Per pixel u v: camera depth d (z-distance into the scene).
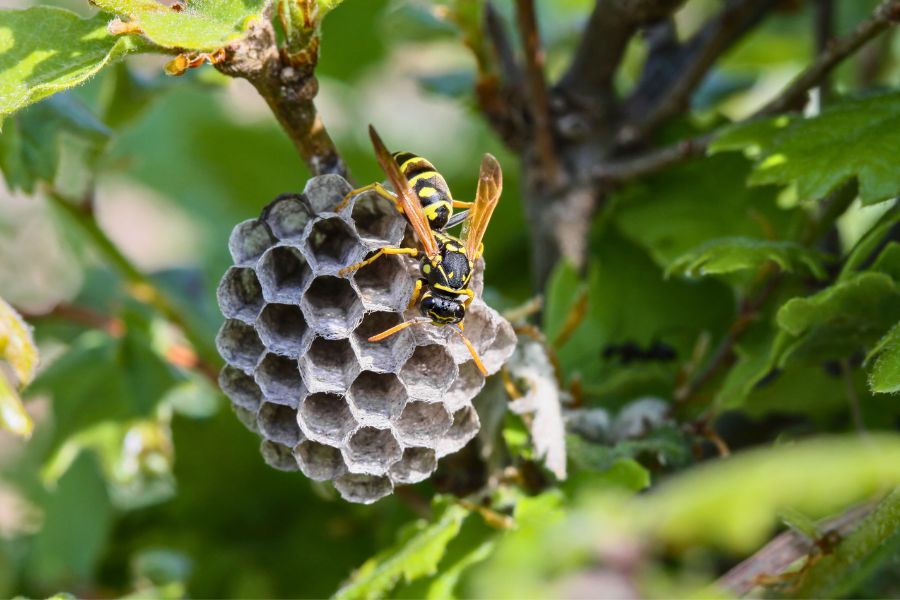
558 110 0.34
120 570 0.35
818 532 0.28
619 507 0.27
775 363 0.29
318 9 0.27
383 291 0.29
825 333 0.29
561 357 0.33
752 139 0.31
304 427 0.28
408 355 0.28
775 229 0.33
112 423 0.33
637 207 0.33
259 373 0.28
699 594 0.27
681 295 0.33
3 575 0.35
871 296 0.28
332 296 0.29
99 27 0.27
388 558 0.30
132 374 0.34
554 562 0.27
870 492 0.28
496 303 0.34
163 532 0.35
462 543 0.29
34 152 0.31
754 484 0.25
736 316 0.32
